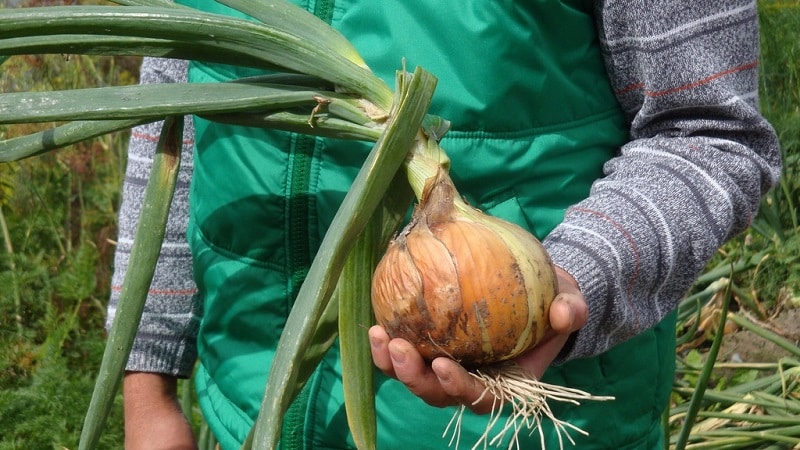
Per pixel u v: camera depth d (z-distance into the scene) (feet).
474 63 2.85
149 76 3.59
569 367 3.12
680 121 2.97
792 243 6.83
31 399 6.19
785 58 7.04
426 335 2.46
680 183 2.88
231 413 3.40
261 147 3.06
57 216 8.30
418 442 3.11
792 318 6.84
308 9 2.99
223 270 3.25
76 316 7.62
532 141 2.99
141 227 2.90
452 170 2.93
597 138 3.13
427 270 2.45
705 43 2.82
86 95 2.71
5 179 8.23
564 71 2.98
